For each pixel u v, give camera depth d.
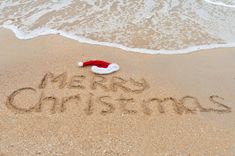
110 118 2.22
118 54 2.99
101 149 1.98
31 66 2.73
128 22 3.63
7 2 4.06
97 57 2.92
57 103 2.33
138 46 3.15
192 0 4.31
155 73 2.73
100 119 2.21
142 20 3.69
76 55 2.93
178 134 2.12
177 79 2.67
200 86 2.60
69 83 2.54
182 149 2.02
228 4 4.24
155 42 3.25
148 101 2.40
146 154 1.97
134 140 2.06
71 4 4.03
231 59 3.00
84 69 2.73
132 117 2.24
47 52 2.95
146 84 2.58
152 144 2.04
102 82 2.58
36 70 2.68
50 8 3.90
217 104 2.42
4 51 2.95
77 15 3.74
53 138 2.04
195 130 2.16
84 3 4.07
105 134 2.09
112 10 3.91
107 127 2.14
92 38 3.26
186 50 3.13
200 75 2.74
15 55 2.88
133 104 2.36
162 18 3.77
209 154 1.99
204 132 2.15
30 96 2.38
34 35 3.26
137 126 2.17
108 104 2.35
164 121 2.22
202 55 3.05
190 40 3.32
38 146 1.97
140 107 2.34
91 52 3.00
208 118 2.27
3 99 2.33
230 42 3.31
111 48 3.09
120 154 1.95
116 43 3.19
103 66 2.73
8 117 2.18
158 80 2.64
